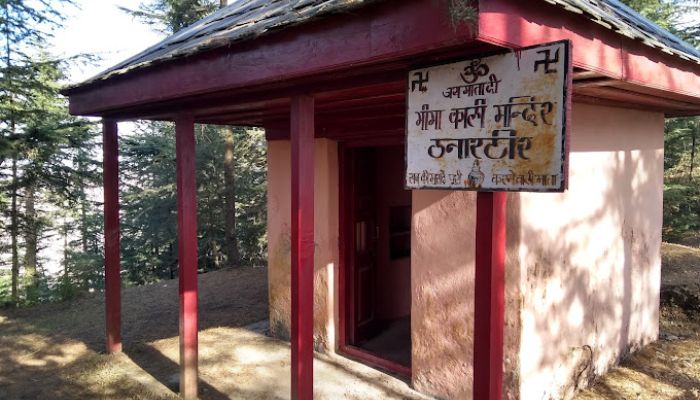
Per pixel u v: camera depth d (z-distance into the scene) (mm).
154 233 14883
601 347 4406
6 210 9117
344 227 5160
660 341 5273
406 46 2172
